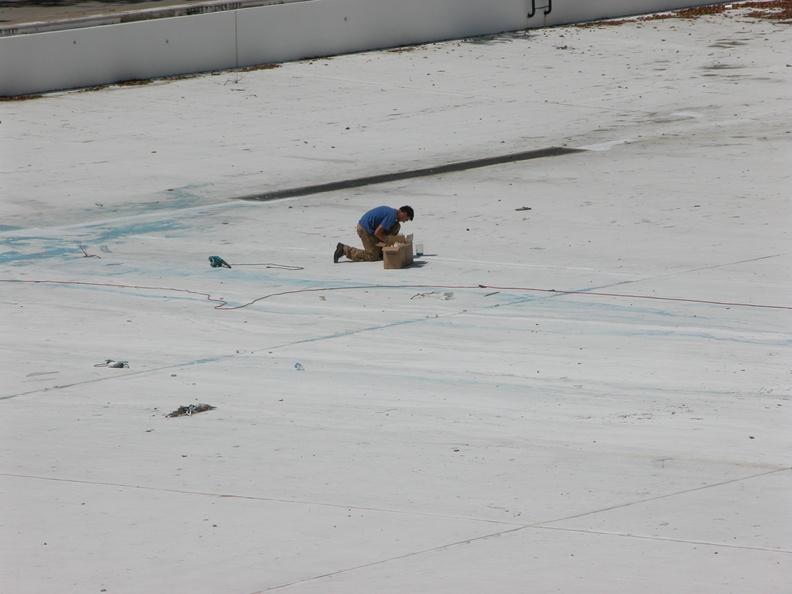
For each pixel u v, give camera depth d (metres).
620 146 76.94
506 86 99.88
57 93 95.81
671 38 121.94
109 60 99.12
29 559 21.44
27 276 49.38
